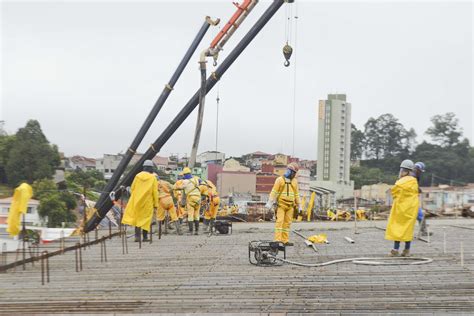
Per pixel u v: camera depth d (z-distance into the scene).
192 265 12.01
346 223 25.75
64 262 12.87
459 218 31.91
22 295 9.33
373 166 114.50
